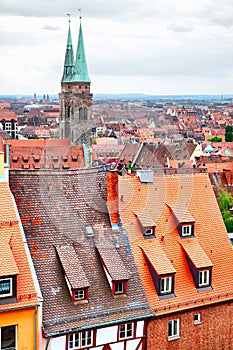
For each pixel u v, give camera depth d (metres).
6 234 37.06
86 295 38.47
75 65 157.50
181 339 41.84
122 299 39.56
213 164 131.75
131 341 39.47
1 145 45.84
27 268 36.50
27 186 41.53
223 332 43.88
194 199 47.44
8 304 34.66
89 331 37.72
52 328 36.19
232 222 78.69
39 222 40.47
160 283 41.34
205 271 43.44
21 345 35.34
